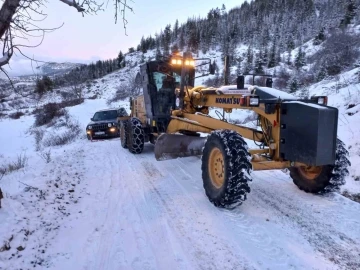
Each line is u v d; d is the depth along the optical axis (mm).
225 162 3932
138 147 8305
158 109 8055
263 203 4375
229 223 3764
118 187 5371
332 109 3729
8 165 8180
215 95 5488
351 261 2934
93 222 3934
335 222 3732
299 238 3375
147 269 2879
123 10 3559
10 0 3012
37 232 3557
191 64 6941
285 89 19031
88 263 3016
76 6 3324
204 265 2916
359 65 14859
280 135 4129
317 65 20547
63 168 6414
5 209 3826
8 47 3217
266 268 2844
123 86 43469
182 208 4285
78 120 21922
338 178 4266
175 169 6508
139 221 3922
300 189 4863
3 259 2943
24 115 29156
